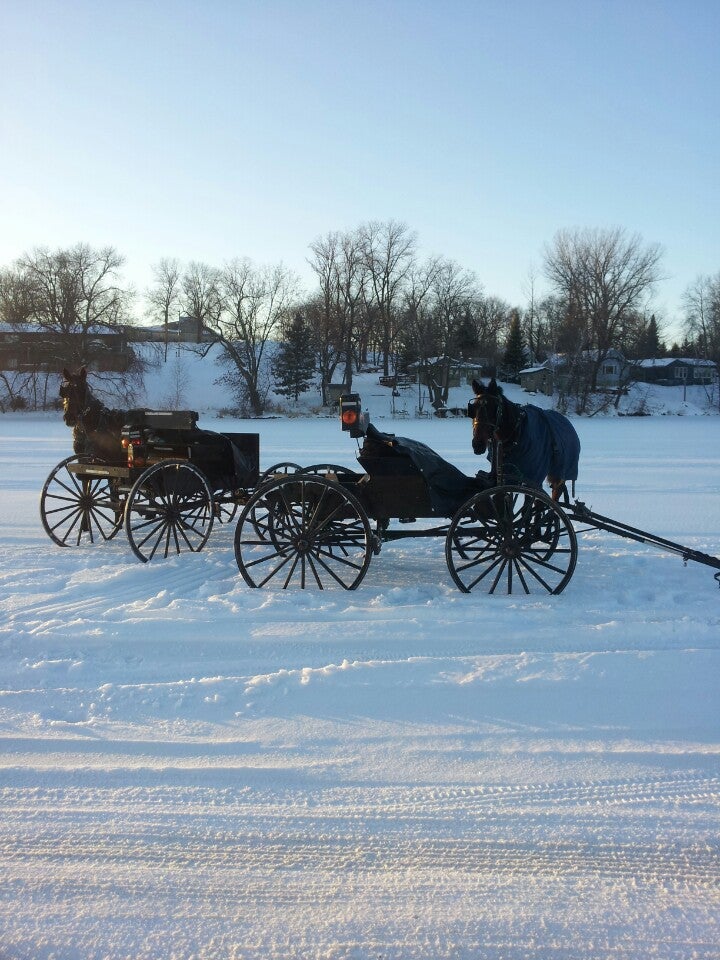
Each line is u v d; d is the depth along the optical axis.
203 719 4.89
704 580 8.09
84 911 3.25
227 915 3.23
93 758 4.44
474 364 86.25
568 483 17.66
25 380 69.19
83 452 10.34
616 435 39.22
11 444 31.09
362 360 93.06
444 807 3.96
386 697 5.14
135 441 8.96
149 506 8.87
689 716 4.91
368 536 7.42
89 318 69.75
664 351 118.38
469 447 29.64
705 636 6.23
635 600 7.29
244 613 6.83
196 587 7.86
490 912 3.24
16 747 4.56
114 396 69.31
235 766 4.34
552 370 72.81
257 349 78.94
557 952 3.03
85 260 69.75
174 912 3.25
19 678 5.51
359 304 83.56
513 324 93.00
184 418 9.29
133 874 3.47
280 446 30.16
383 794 4.08
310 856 3.59
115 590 7.73
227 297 72.69
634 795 4.07
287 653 5.95
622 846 3.65
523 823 3.83
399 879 3.44
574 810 3.93
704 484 17.59
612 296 73.25
